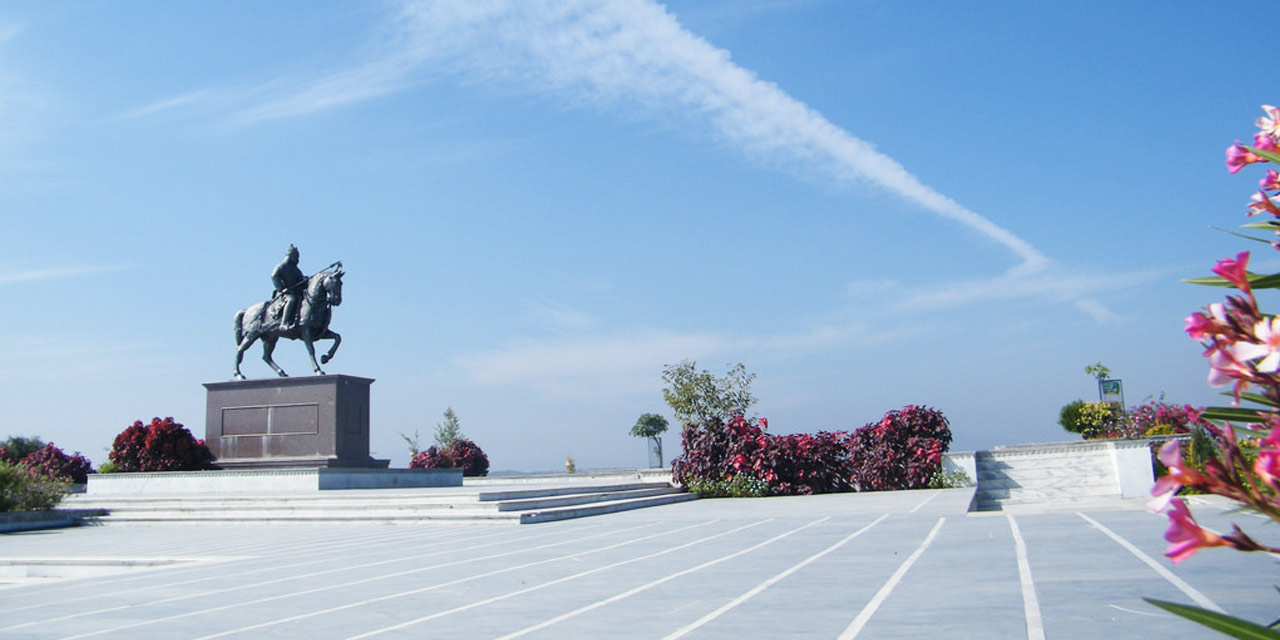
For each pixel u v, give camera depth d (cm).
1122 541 881
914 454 1988
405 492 1955
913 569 764
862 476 2027
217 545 1310
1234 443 171
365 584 830
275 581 880
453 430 3638
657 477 2416
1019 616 538
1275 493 160
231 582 887
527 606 669
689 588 722
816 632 527
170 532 1614
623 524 1416
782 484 2047
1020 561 777
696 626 564
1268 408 189
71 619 705
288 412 2398
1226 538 164
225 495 1972
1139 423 2378
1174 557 166
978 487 1933
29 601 820
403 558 1045
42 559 1162
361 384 2444
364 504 1669
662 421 3759
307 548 1217
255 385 2452
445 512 1562
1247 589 585
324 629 610
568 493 1792
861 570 775
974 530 1064
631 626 574
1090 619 519
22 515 1756
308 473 2177
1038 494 1892
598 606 655
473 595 735
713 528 1273
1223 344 177
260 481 2236
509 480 2742
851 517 1338
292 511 1736
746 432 2125
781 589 693
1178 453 171
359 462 2388
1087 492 1853
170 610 726
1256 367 171
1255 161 233
